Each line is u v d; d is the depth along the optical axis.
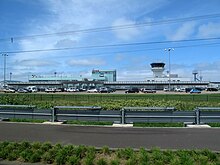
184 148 9.88
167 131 13.68
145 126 15.34
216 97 44.56
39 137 12.17
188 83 127.00
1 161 8.27
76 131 13.75
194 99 39.78
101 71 151.88
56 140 11.48
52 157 8.29
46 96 49.16
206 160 7.79
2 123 16.70
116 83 129.38
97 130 14.05
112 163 7.65
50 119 17.62
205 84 127.62
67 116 17.39
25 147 9.48
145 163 7.55
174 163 7.49
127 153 8.52
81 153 8.70
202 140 11.38
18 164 8.03
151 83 127.69
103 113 16.98
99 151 9.09
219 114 16.12
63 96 49.19
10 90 91.50
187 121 16.14
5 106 18.64
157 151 8.63
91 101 33.66
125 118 16.52
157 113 16.38
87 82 129.12
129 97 44.88
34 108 18.30
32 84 135.38
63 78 152.50
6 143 9.95
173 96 48.62
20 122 17.09
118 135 12.62
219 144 10.58
